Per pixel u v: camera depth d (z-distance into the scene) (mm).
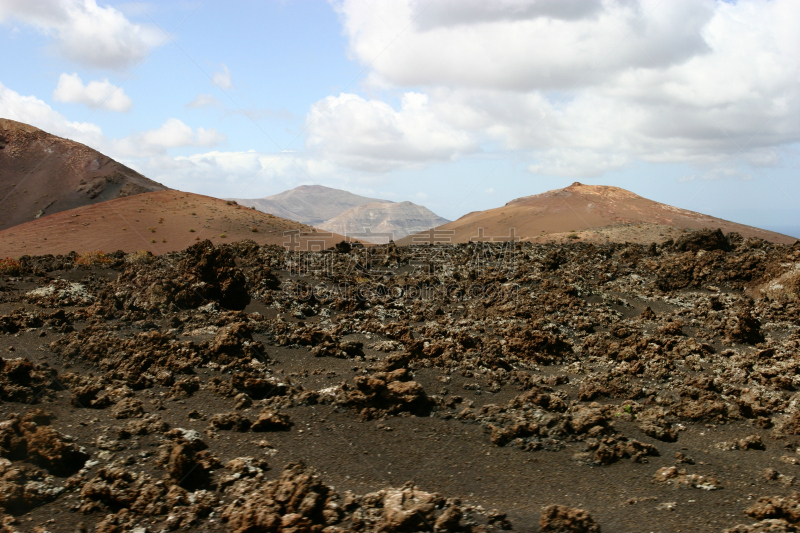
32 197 194875
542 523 7754
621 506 8586
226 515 7750
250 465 9164
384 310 24047
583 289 26938
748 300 24859
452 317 23500
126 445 9555
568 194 146750
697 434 12172
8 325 16328
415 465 9789
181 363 13578
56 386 11836
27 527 7406
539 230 121438
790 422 12195
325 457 9875
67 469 8812
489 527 7754
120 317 18000
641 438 11680
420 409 12031
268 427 10812
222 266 20344
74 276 26797
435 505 8039
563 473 9758
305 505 7797
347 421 11398
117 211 106562
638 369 16922
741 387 15664
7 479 8094
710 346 19234
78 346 14156
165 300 18750
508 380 14922
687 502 8734
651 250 33844
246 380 12453
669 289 28141
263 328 17859
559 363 18016
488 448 10586
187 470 8617
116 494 8070
